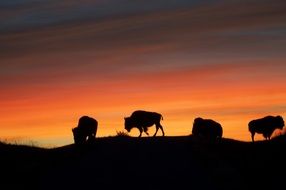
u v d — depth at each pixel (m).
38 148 50.12
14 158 42.94
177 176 32.78
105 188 30.09
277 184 30.27
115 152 42.50
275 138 48.88
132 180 31.97
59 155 43.81
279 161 37.38
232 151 43.25
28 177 34.41
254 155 40.59
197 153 40.94
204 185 30.19
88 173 34.69
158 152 41.69
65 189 30.34
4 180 33.56
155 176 32.91
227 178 32.06
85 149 45.56
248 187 29.58
